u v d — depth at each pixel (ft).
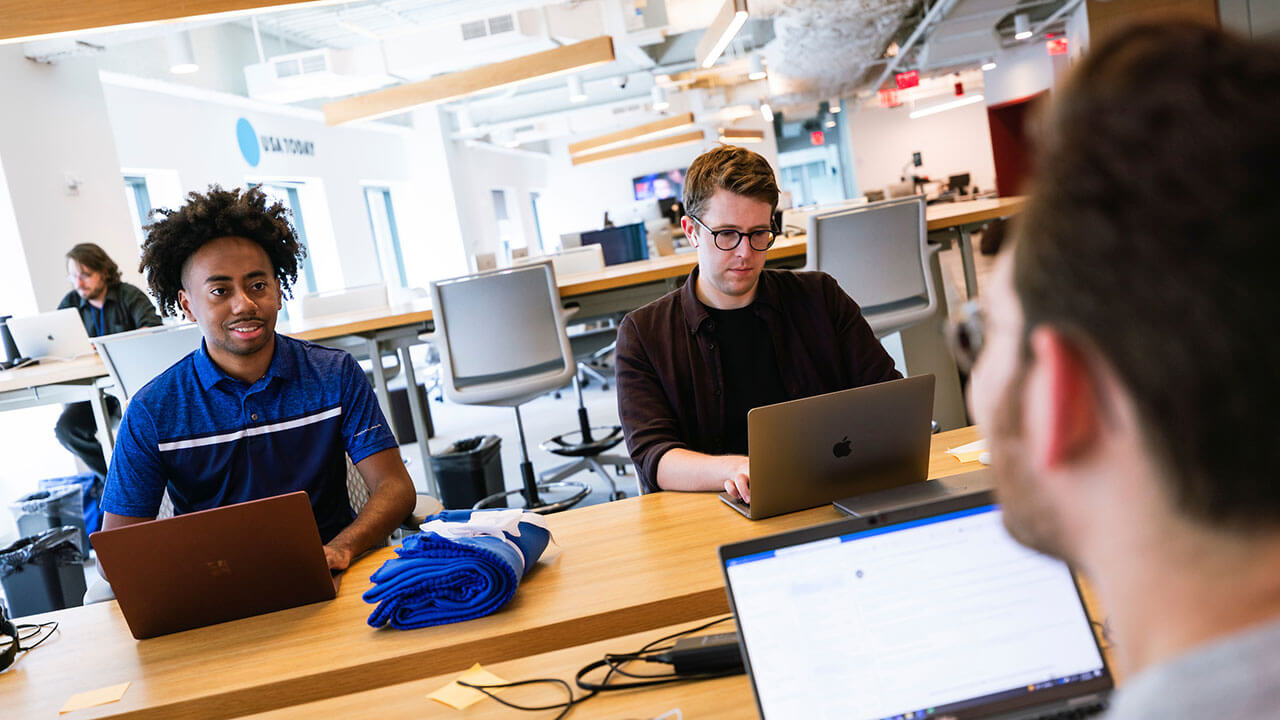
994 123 52.26
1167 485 1.08
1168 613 1.13
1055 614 2.90
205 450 6.24
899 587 2.96
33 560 11.85
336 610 4.85
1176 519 1.09
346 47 37.22
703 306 6.77
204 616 4.89
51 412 19.45
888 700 2.83
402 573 4.46
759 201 6.39
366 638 4.39
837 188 76.38
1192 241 0.99
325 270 35.65
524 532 4.85
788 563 3.00
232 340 6.23
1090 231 1.06
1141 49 1.09
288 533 4.81
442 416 24.80
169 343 10.75
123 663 4.59
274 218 6.66
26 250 20.66
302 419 6.39
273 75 24.36
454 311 11.30
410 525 6.60
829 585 2.97
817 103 64.59
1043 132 1.15
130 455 6.15
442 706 3.67
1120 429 1.12
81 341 14.75
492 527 4.71
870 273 11.42
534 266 11.32
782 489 4.96
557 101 50.85
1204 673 1.04
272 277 6.48
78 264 16.66
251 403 6.31
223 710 4.05
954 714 2.79
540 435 19.92
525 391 11.62
